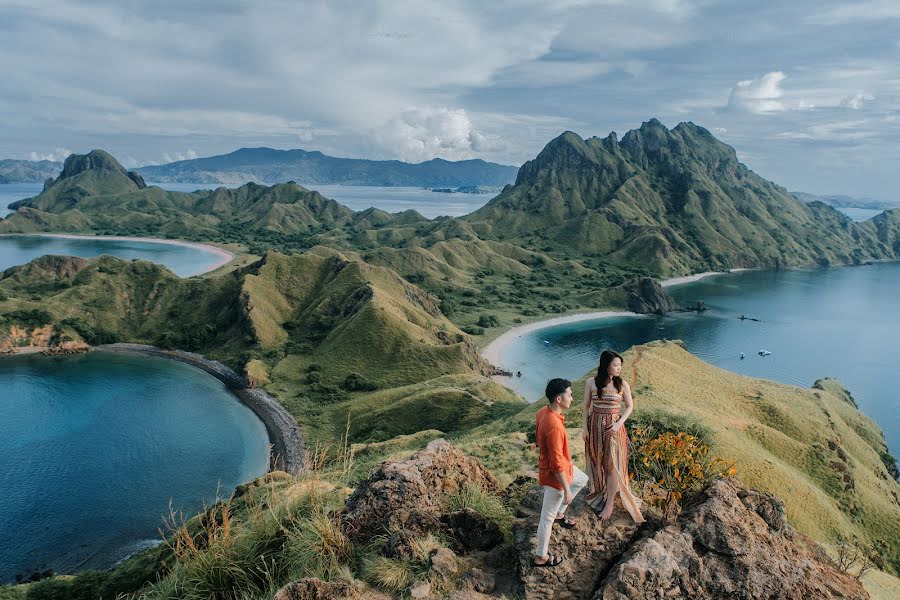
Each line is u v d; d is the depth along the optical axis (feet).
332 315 542.98
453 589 29.94
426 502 38.11
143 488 275.59
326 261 628.28
